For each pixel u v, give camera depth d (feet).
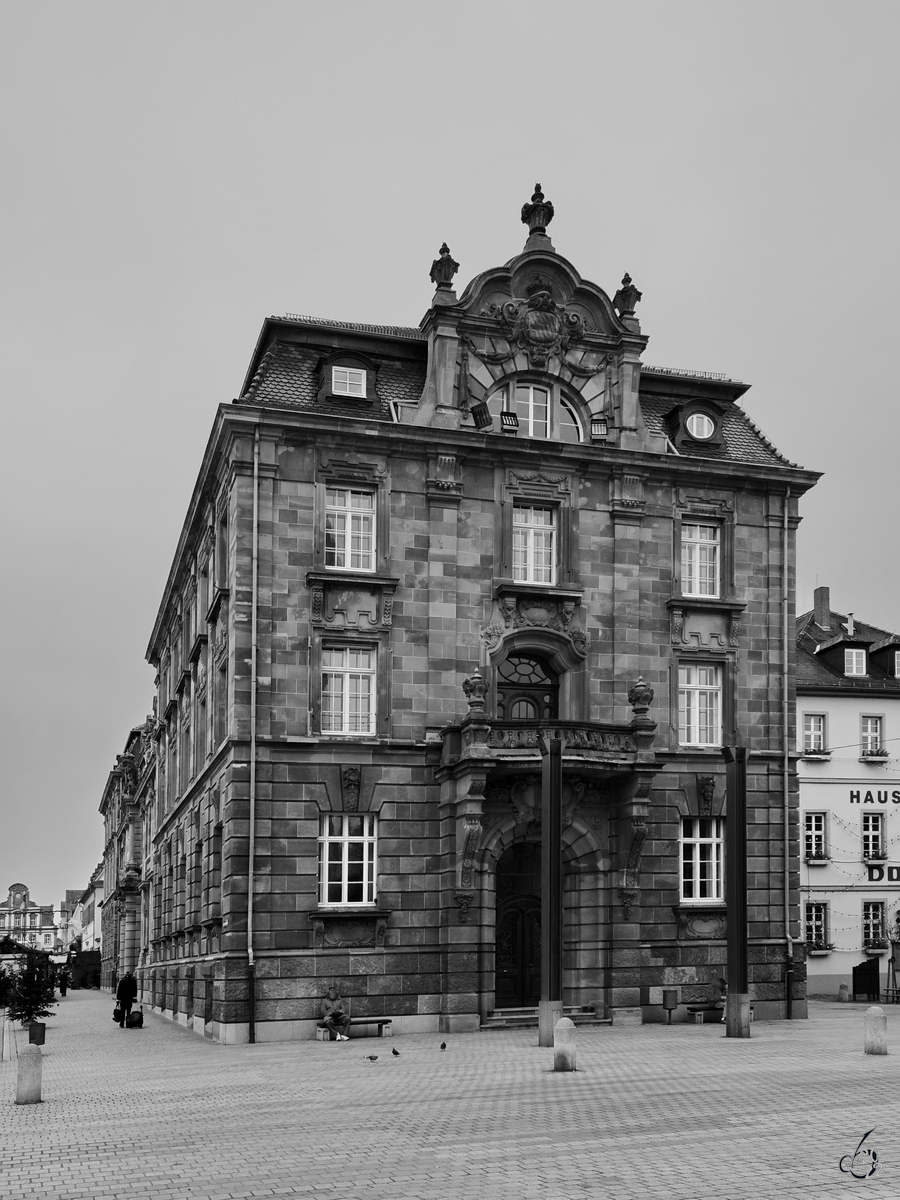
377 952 113.80
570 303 130.93
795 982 126.11
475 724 112.06
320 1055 94.89
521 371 127.75
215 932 121.08
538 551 127.24
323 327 127.24
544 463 126.62
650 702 124.67
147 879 231.30
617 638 126.41
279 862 112.88
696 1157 48.47
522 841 116.98
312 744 115.14
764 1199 41.42
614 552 127.95
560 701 125.59
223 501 127.34
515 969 119.65
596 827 119.44
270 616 116.37
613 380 130.93
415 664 119.85
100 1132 59.11
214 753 122.42
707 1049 91.04
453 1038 106.42
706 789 125.39
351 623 118.73
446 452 122.83
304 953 111.86
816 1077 72.18
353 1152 50.98
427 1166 47.70
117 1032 139.33
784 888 127.65
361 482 120.88
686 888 125.39
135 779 320.70
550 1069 79.36
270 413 116.88
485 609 123.13
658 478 130.52
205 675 141.08
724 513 132.16
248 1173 47.29
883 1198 41.32
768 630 132.26
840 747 198.70
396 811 117.08
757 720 130.31
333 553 120.47
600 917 118.83
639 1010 118.62
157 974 193.16
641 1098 64.64
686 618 129.39
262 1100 68.59
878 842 197.98
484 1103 64.03
